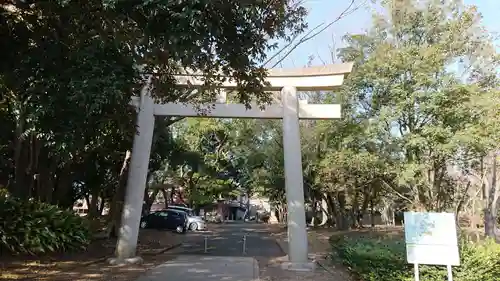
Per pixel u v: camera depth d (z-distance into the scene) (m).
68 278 9.04
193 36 5.46
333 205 32.88
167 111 13.13
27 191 13.73
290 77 13.38
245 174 46.09
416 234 7.29
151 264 11.77
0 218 10.20
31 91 6.66
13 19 7.75
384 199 36.53
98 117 7.10
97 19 6.68
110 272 10.17
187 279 9.41
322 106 13.70
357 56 17.44
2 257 10.26
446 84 15.34
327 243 19.86
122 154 17.72
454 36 16.52
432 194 17.62
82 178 20.17
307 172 26.64
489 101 14.86
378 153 18.09
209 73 8.06
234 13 6.04
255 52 7.06
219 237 24.48
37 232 10.52
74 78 6.08
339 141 20.67
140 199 12.54
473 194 30.88
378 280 8.17
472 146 14.72
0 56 7.71
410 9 16.95
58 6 6.60
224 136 38.41
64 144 6.76
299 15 7.76
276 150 29.70
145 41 6.23
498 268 7.53
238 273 10.37
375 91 16.83
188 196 40.75
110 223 17.45
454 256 7.07
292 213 12.37
